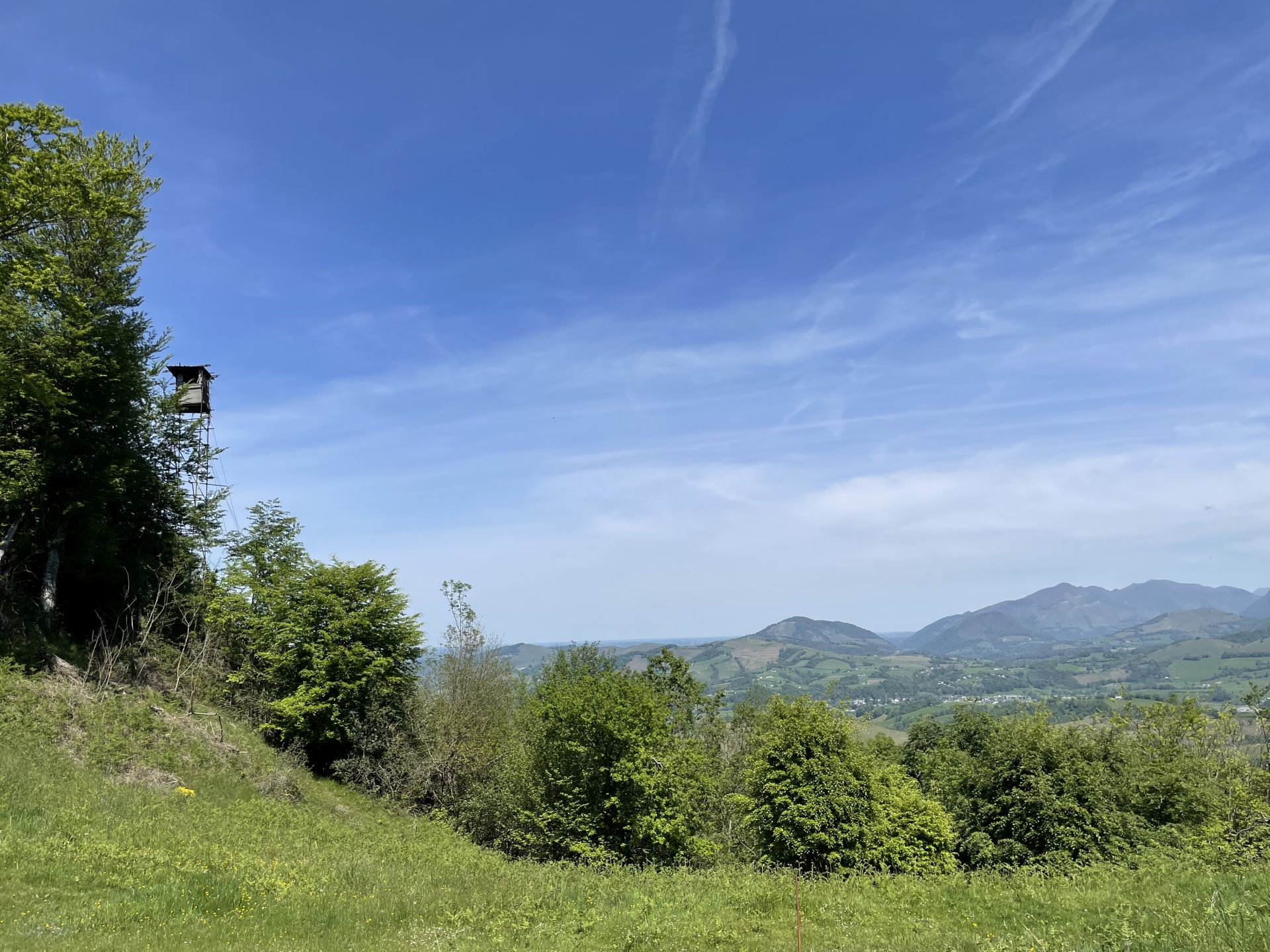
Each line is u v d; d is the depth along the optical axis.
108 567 31.11
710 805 38.06
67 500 27.94
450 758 36.69
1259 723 39.59
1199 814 33.12
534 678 47.72
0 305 23.78
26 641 24.86
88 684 25.58
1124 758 35.53
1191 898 11.49
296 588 37.78
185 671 31.89
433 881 16.08
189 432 35.72
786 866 24.56
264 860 16.23
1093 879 15.60
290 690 35.50
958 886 15.64
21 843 13.44
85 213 19.19
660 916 13.02
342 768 34.03
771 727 30.80
